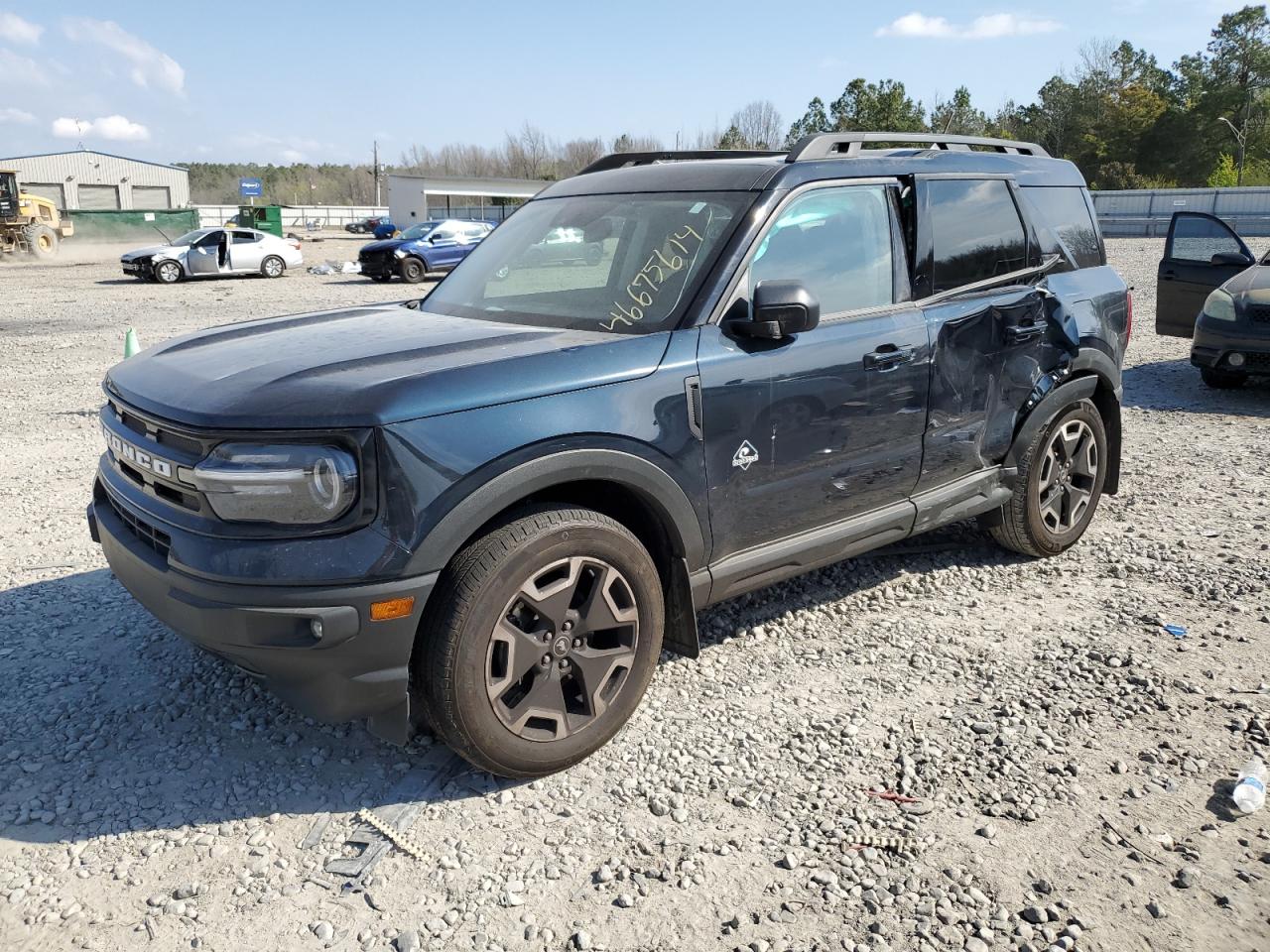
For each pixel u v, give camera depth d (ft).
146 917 8.02
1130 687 11.62
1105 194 151.12
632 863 8.67
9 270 99.19
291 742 10.61
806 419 11.31
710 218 11.37
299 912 8.09
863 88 223.51
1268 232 130.41
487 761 9.45
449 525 8.75
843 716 11.08
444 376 9.04
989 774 9.93
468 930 7.88
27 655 12.58
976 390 13.44
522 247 13.09
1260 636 12.91
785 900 8.16
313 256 124.16
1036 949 7.59
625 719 10.38
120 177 249.34
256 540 8.61
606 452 9.59
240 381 9.36
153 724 10.98
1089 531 17.10
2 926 7.93
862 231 12.23
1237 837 8.91
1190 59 274.77
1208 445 22.68
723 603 14.12
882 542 12.91
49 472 21.59
